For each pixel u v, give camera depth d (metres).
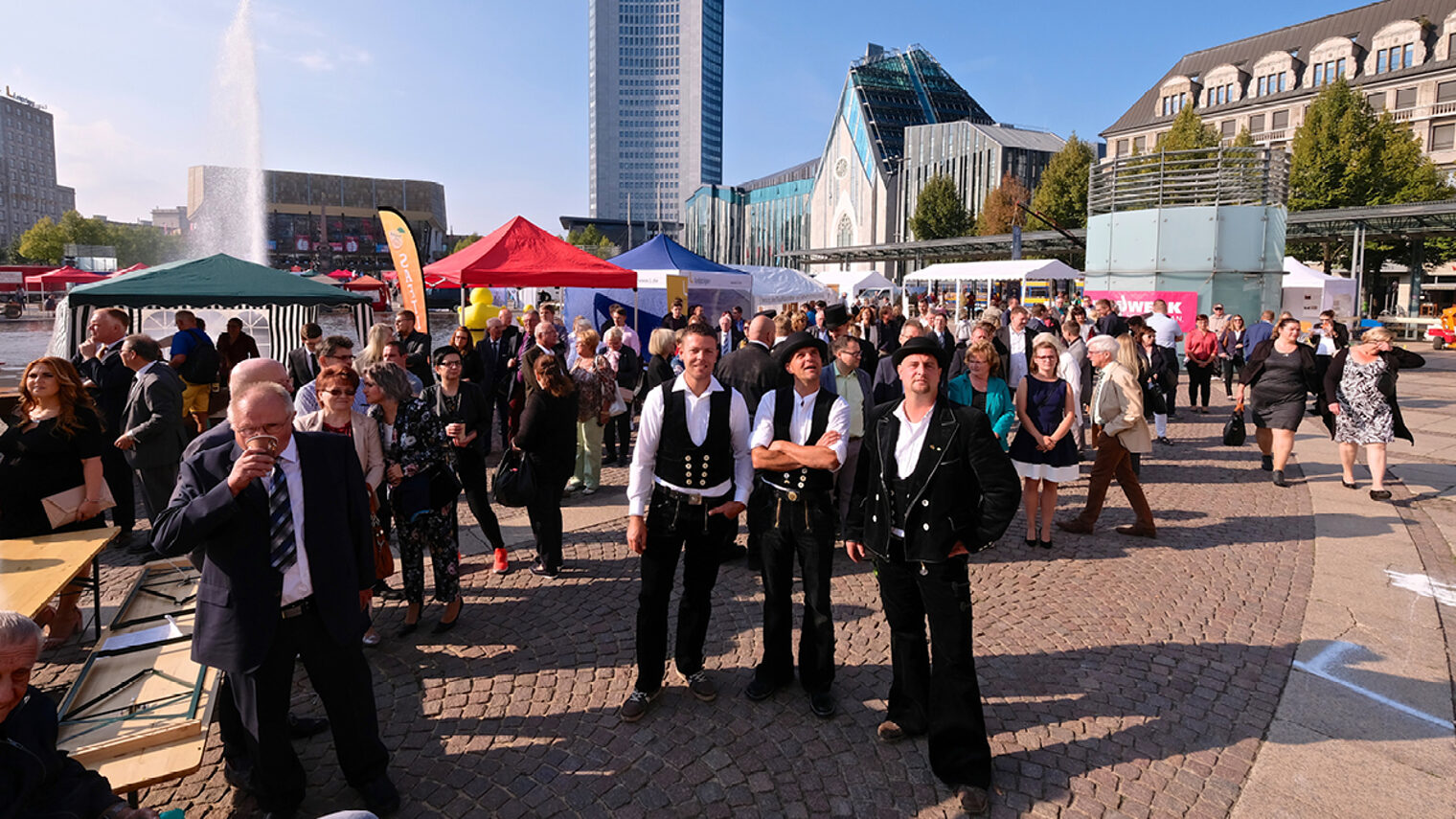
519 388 6.66
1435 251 39.62
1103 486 6.43
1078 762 3.31
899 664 3.43
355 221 146.12
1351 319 24.84
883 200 99.69
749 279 16.77
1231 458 9.65
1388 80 54.75
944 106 105.75
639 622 3.67
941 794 3.12
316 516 2.82
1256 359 8.48
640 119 184.12
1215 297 17.12
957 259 53.66
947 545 3.07
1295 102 60.94
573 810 3.03
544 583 5.39
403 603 5.06
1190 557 5.93
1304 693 3.87
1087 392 9.19
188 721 2.92
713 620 4.79
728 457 3.62
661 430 3.58
